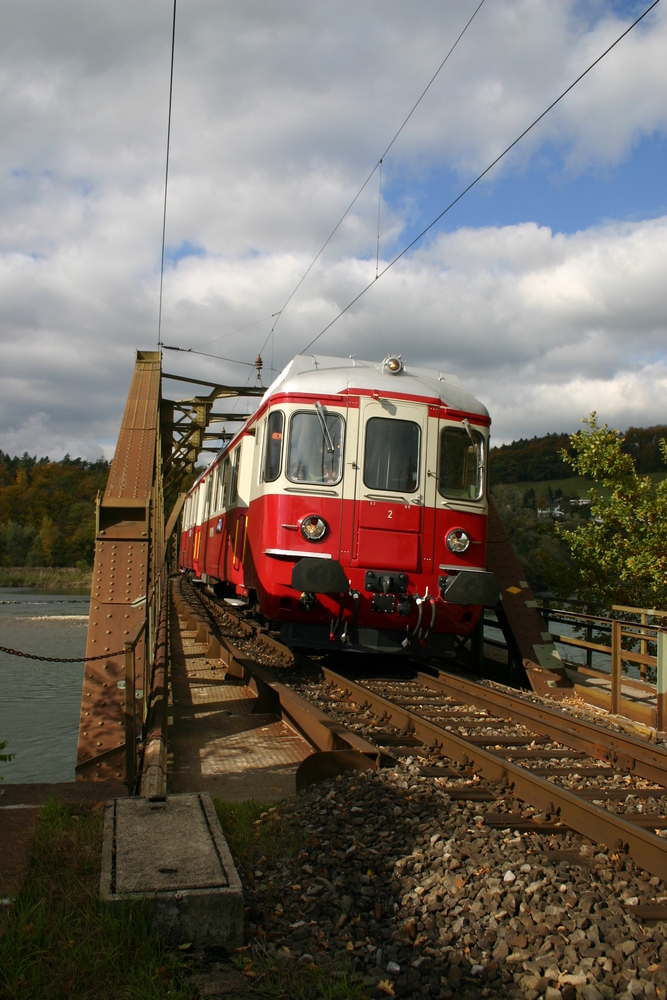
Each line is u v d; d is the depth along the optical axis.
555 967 3.12
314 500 9.59
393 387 9.96
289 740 6.85
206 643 13.26
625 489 13.66
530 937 3.33
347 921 3.53
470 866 3.92
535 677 10.02
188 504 33.72
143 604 7.02
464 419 10.22
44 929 3.05
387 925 3.50
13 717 21.11
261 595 10.15
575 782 5.82
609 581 13.83
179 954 3.12
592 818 4.50
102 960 2.93
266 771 5.90
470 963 3.20
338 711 7.77
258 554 10.23
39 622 44.06
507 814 4.85
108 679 6.76
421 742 6.58
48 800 4.27
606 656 20.55
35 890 3.30
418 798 4.89
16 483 144.62
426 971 3.16
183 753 6.42
